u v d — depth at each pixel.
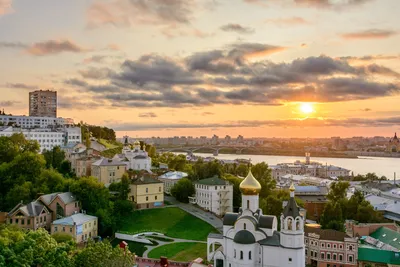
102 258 101.88
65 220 161.50
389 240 170.62
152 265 143.12
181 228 189.50
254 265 134.00
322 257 160.62
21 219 162.75
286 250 130.00
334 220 190.38
